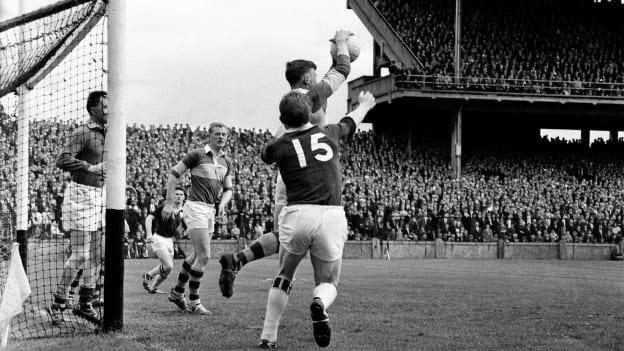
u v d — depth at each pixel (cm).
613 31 4806
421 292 1341
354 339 735
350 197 3559
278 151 627
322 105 691
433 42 4606
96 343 689
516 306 1101
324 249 618
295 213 613
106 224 767
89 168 832
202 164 962
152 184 3178
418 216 3581
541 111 4416
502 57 4562
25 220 1046
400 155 4578
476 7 4800
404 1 4866
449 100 4306
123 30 768
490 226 3694
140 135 3944
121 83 762
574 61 4631
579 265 2830
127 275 1752
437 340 737
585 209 4034
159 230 1246
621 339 768
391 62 4684
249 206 3253
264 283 1541
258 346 666
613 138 5397
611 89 4334
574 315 987
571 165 4734
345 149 4428
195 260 965
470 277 1867
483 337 762
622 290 1478
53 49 848
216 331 778
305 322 862
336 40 712
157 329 792
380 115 4925
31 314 895
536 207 3931
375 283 1581
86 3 778
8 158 1319
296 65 696
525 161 4706
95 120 859
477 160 4681
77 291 1078
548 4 4844
